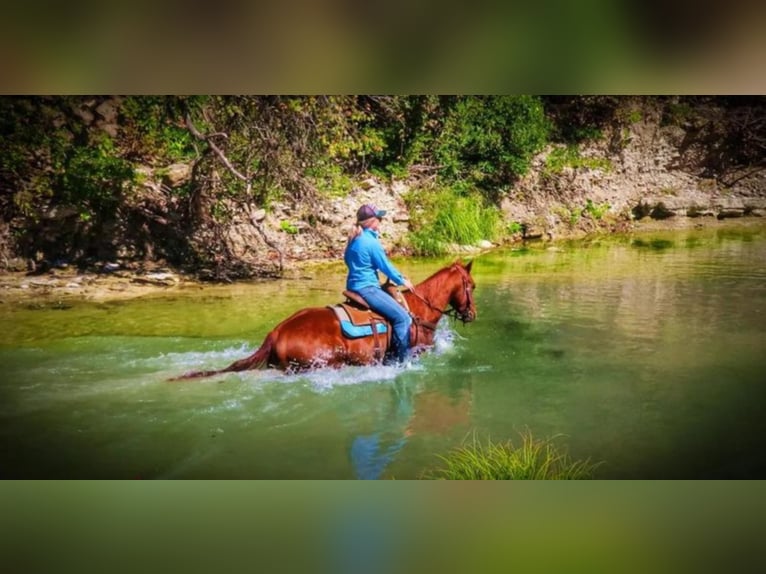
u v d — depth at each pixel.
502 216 14.71
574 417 5.32
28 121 11.05
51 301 9.16
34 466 4.34
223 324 8.00
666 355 6.82
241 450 4.68
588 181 16.08
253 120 11.55
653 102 17.47
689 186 16.91
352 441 4.86
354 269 6.30
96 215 11.27
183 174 11.95
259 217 12.12
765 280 10.15
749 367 6.45
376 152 14.42
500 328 7.82
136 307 8.87
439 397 5.73
